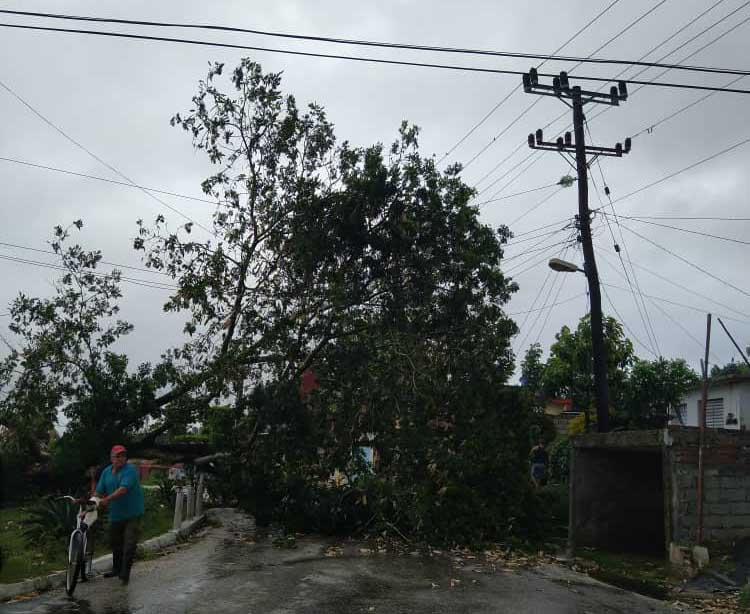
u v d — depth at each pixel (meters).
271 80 16.88
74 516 11.69
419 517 14.01
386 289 16.62
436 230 16.47
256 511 16.72
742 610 9.28
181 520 15.08
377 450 15.77
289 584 9.63
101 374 16.38
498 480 15.33
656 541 14.99
